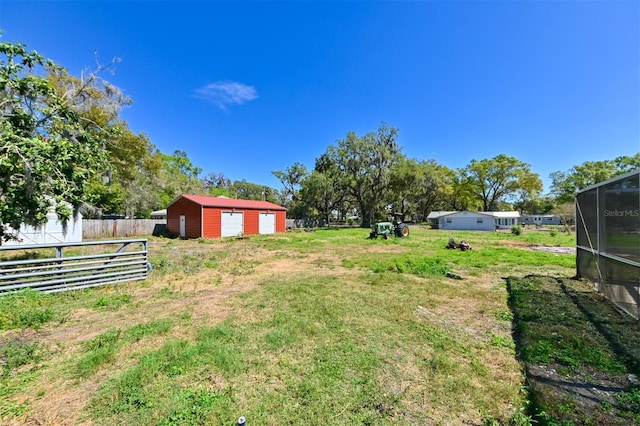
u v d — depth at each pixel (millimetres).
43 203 5562
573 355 2855
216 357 2723
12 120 5836
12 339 3201
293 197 37469
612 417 1950
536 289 5402
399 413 2008
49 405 2078
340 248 12297
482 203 44469
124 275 6012
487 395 2215
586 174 38188
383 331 3443
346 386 2318
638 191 3650
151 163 21875
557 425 1853
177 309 4262
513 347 3053
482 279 6316
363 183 30891
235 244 14031
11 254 9266
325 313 4020
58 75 11977
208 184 54094
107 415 1965
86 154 6367
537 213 49812
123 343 3082
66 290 5117
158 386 2285
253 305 4410
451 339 3248
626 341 3156
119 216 23000
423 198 43312
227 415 1952
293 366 2619
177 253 10500
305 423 1898
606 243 4723
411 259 8266
